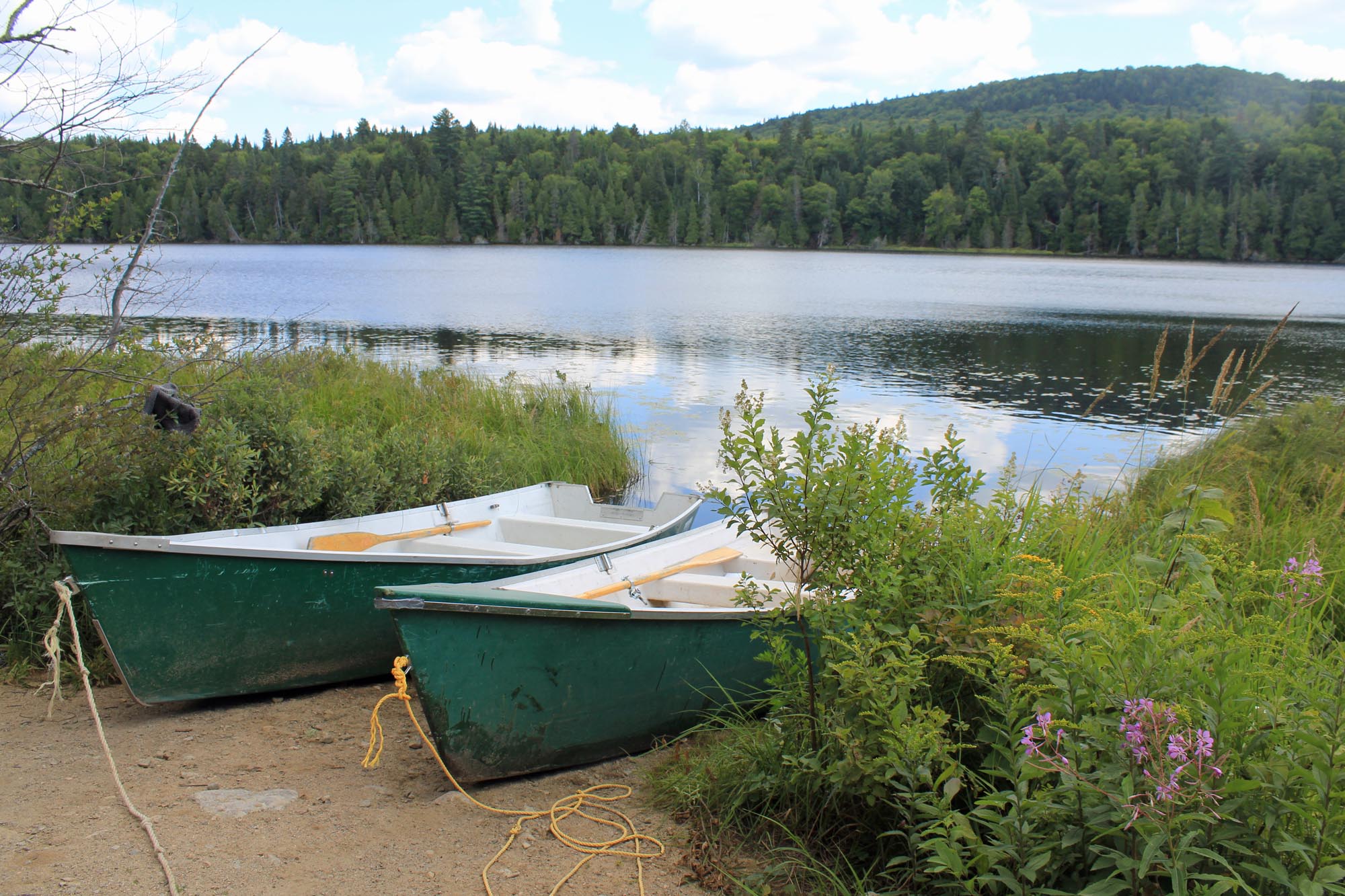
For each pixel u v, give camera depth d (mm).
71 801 3744
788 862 3316
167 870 3246
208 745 4395
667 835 3652
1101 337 27312
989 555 3773
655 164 122375
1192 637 2934
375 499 7215
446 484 7965
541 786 4117
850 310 37062
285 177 106875
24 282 5684
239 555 4695
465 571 5441
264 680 4953
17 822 3557
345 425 9375
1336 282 62719
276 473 6199
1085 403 16297
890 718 3098
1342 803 2408
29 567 5402
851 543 3506
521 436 11492
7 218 5672
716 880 3299
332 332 25484
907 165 120875
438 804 3863
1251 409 10766
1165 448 10891
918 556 3701
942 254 111125
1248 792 2482
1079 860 2758
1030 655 3275
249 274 52844
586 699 4199
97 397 6441
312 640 5023
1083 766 2656
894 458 4074
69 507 5367
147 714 4773
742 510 3752
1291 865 2461
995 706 3051
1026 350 24156
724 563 6184
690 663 4539
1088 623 3012
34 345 6148
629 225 117750
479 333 26438
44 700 4875
